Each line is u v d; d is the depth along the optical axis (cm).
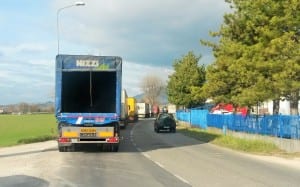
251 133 3534
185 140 3681
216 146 3120
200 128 5797
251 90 2856
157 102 16562
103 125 2503
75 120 2481
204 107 7144
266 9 2925
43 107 14250
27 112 14125
